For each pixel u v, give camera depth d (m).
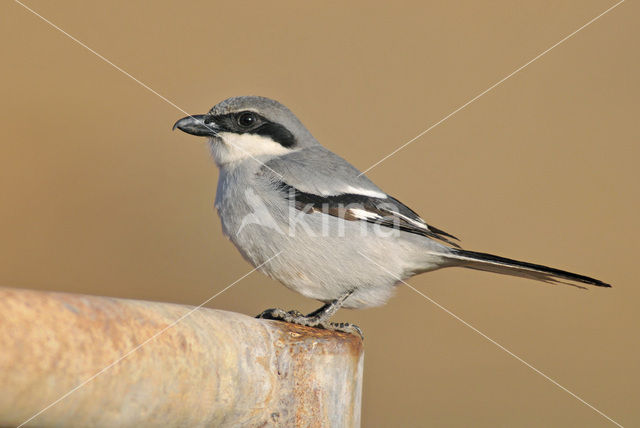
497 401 10.20
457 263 7.39
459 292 12.05
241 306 10.84
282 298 11.02
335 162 7.53
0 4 14.35
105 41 14.22
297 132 7.92
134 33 14.85
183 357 3.23
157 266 11.15
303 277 7.03
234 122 7.72
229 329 3.69
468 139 14.45
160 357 3.09
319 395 4.11
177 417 3.27
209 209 12.07
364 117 14.47
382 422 10.03
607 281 12.03
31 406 2.60
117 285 10.81
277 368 3.93
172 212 11.95
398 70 15.31
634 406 9.98
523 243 12.56
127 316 3.06
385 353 10.86
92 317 2.87
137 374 2.97
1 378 2.49
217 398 3.50
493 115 14.99
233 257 11.49
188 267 11.19
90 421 2.86
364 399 10.33
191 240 11.50
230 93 14.61
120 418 2.96
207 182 12.45
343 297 7.07
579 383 10.52
